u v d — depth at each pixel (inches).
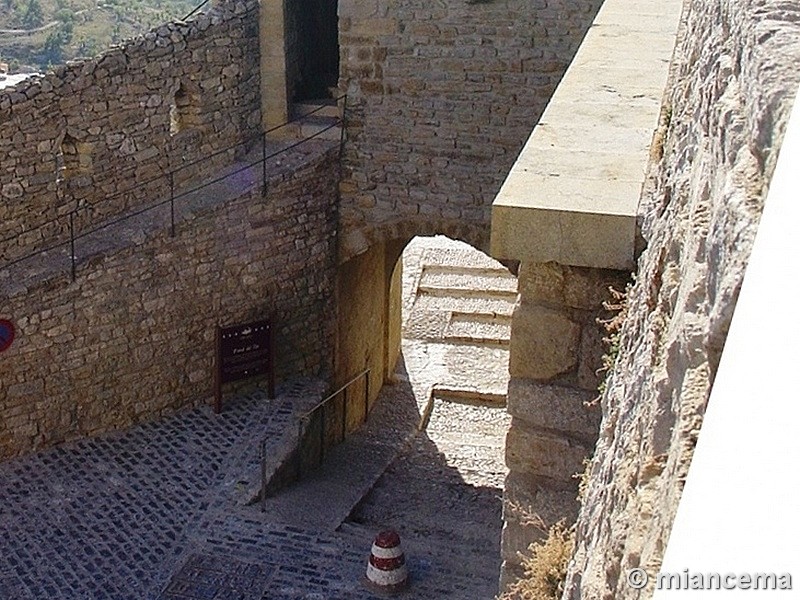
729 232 74.0
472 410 532.7
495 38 422.6
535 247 179.0
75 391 402.9
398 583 335.0
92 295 396.5
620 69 243.4
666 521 77.9
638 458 108.7
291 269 451.5
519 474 210.4
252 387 450.0
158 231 407.2
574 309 195.9
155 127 413.7
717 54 122.4
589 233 175.5
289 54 455.2
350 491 420.5
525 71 423.8
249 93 446.0
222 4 429.7
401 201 454.6
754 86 79.4
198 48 419.2
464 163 442.0
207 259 425.4
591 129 206.5
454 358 581.6
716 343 73.1
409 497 431.5
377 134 448.5
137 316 411.2
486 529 403.9
